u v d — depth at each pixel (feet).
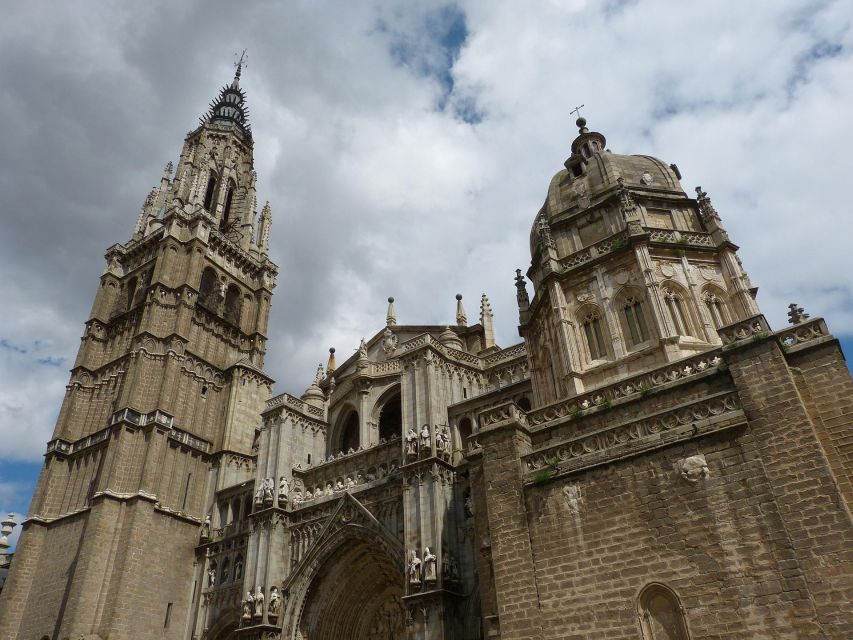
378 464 142.00
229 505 173.47
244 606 136.98
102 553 151.43
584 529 71.26
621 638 63.82
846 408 64.13
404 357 142.41
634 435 74.02
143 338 187.62
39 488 175.52
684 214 115.75
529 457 80.48
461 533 117.70
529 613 70.54
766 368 67.10
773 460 62.54
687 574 62.80
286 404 164.55
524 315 124.36
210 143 274.77
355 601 138.00
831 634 53.62
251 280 239.50
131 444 169.89
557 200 127.03
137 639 146.51
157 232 219.20
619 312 103.14
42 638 147.64
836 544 56.18
